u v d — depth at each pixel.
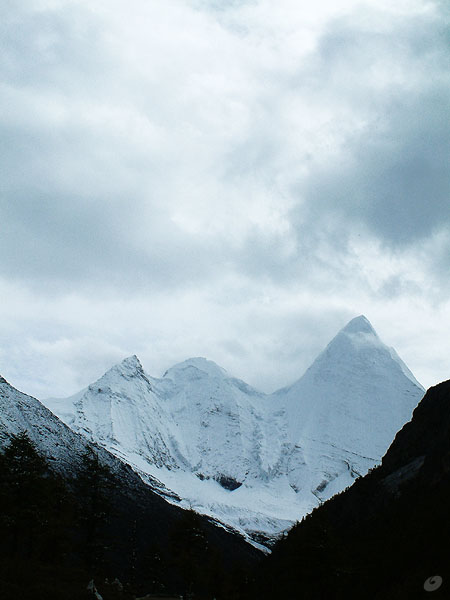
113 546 110.38
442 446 140.25
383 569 109.75
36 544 98.31
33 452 95.62
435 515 118.44
